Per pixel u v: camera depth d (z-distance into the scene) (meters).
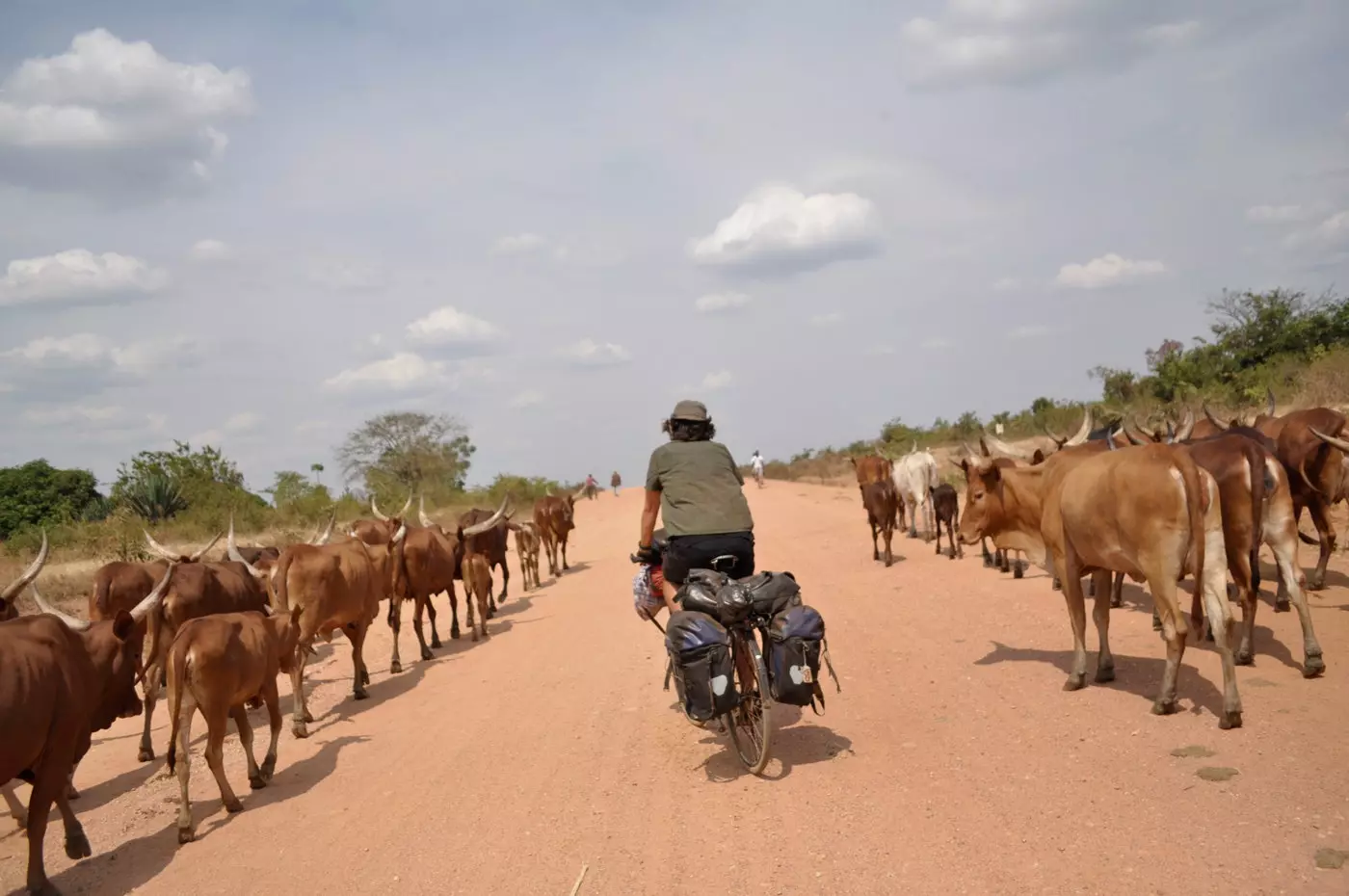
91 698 6.67
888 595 13.12
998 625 10.43
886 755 6.64
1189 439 10.47
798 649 6.30
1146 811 5.17
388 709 10.27
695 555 6.99
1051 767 6.02
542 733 8.36
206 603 10.84
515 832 6.09
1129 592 11.65
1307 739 5.98
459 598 19.31
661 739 7.78
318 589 10.09
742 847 5.40
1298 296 27.92
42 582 21.02
